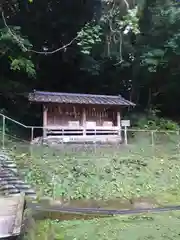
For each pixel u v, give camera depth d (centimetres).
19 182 786
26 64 1648
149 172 1088
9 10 1841
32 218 599
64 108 1608
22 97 1922
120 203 823
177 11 1978
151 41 2230
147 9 2153
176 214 739
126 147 1455
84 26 2022
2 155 1028
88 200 826
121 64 2405
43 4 2012
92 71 2289
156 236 589
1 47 1562
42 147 1316
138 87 2506
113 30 2147
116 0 2031
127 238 576
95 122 1667
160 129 1922
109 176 994
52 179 905
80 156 1177
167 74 2241
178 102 2309
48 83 2417
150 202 847
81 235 587
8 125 1659
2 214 483
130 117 2248
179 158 1309
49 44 2316
